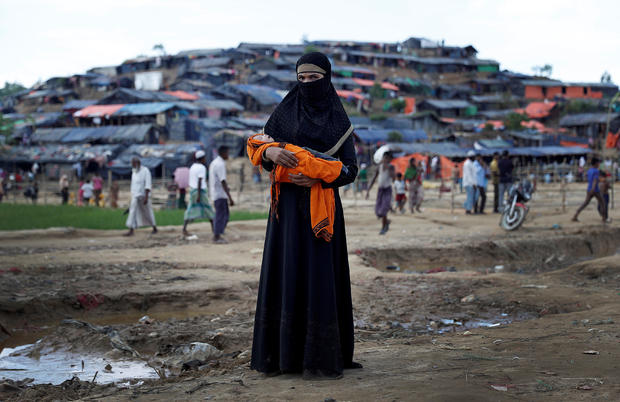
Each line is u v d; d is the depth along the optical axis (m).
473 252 11.16
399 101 75.69
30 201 35.09
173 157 45.59
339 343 3.29
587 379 2.96
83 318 6.45
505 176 18.30
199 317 6.00
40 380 4.11
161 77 77.50
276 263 3.42
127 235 12.95
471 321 5.77
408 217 17.19
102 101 59.03
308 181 3.22
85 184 28.05
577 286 7.00
